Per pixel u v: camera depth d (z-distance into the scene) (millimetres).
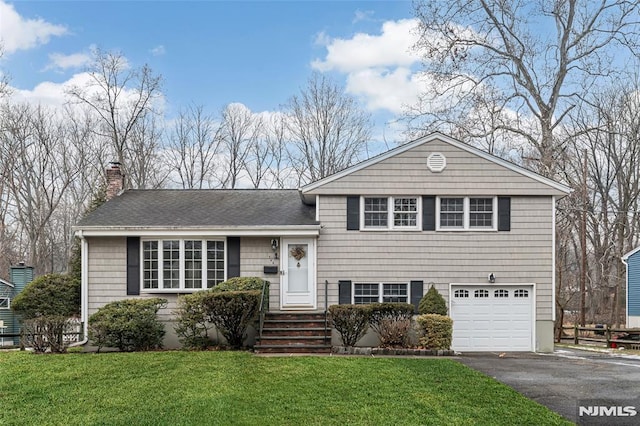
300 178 38406
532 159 27562
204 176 39500
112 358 13664
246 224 17250
